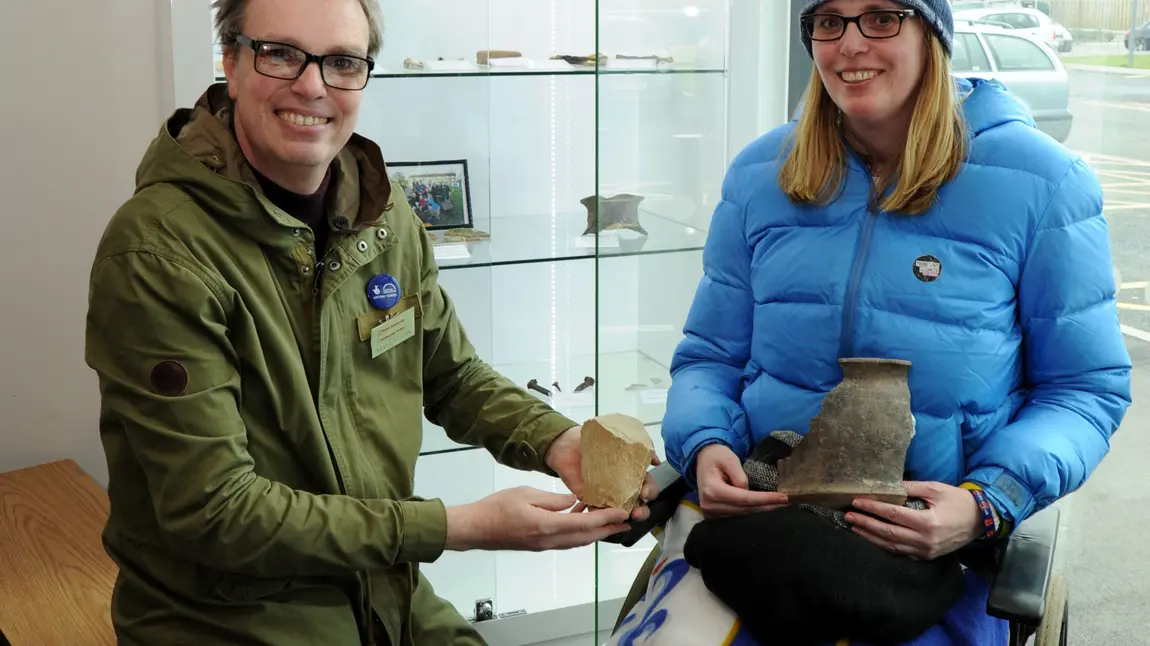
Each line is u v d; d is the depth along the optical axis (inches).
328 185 65.3
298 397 60.6
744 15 112.0
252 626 60.0
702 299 79.0
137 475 59.1
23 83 100.7
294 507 57.7
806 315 70.1
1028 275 67.6
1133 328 97.9
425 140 105.8
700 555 64.6
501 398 73.1
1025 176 66.8
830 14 68.1
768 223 73.6
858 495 63.1
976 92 70.5
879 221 69.2
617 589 100.1
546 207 117.7
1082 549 104.7
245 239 59.7
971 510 62.6
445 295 73.6
